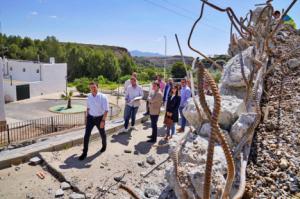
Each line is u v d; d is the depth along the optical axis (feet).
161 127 25.39
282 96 13.80
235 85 13.62
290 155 9.08
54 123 57.52
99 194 12.85
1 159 15.81
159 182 13.74
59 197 12.87
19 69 128.16
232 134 9.07
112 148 19.16
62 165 15.93
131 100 23.00
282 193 7.62
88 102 17.37
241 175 6.77
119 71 222.48
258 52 14.15
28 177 14.83
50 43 254.47
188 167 8.00
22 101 102.17
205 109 4.34
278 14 18.90
